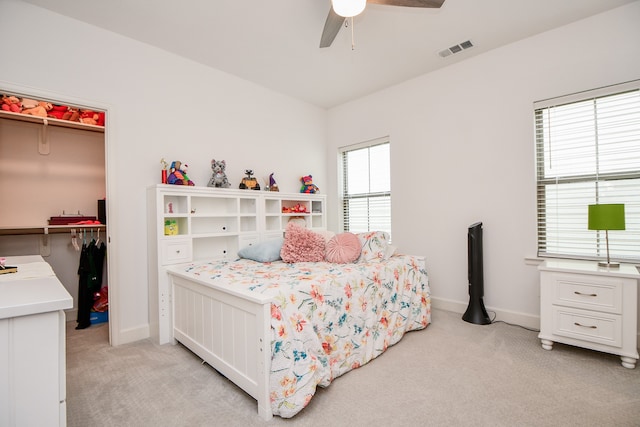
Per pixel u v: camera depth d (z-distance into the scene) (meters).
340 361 1.90
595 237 2.45
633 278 1.92
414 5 1.78
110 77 2.50
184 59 2.94
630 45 2.25
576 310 2.11
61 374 0.85
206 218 3.07
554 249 2.63
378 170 3.92
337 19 1.91
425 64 3.11
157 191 2.49
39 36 2.19
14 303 0.78
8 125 2.88
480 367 1.99
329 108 4.38
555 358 2.10
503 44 2.77
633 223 2.30
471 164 3.02
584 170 2.50
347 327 1.99
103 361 2.17
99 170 3.38
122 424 1.50
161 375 1.97
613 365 1.99
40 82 2.19
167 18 2.34
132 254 2.59
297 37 2.61
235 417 1.55
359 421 1.49
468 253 2.86
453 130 3.14
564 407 1.56
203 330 2.07
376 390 1.75
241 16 2.32
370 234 2.80
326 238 3.03
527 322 2.69
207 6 2.20
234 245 3.15
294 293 1.72
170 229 2.66
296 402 1.50
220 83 3.21
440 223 3.25
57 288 0.99
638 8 2.22
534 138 2.68
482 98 2.94
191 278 2.14
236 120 3.35
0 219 2.85
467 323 2.80
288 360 1.54
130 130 2.61
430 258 3.33
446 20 2.39
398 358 2.14
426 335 2.54
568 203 2.57
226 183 3.11
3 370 0.77
